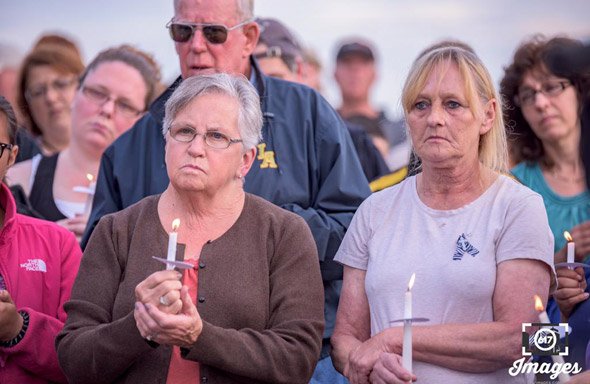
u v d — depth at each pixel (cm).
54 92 1842
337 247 1248
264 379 1015
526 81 1454
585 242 1302
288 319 1045
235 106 1066
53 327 1131
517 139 1484
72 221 1409
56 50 1850
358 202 1312
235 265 1050
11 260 1163
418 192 1120
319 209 1296
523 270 1052
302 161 1315
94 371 1007
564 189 1441
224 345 995
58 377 1130
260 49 1652
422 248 1088
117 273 1065
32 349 1115
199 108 1055
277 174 1302
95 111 1579
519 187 1095
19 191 1462
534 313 1043
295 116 1338
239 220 1075
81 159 1588
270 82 1362
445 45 1127
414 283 1075
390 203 1133
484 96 1089
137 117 1609
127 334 992
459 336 1038
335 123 1347
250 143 1079
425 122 1080
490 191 1094
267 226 1077
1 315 1094
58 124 1850
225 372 1024
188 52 1332
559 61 1079
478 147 1112
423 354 1045
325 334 1248
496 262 1066
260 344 1016
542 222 1073
